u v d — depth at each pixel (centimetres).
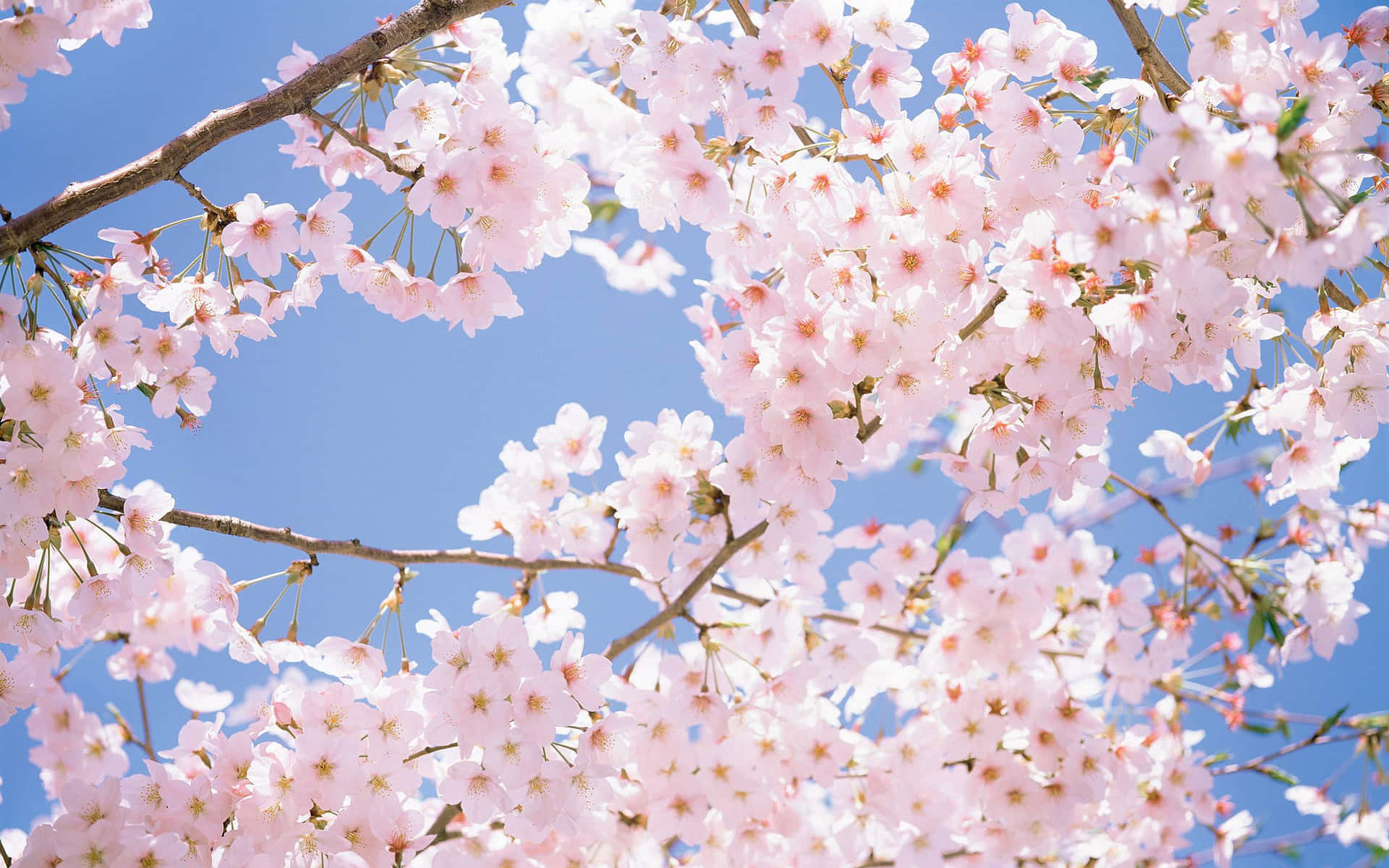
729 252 141
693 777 144
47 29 130
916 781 146
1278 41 132
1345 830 159
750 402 140
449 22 134
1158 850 151
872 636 151
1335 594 144
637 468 143
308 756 138
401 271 137
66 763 153
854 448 137
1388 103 134
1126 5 135
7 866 150
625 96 150
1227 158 121
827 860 149
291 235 137
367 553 141
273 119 132
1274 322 138
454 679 137
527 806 138
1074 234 126
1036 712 144
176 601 153
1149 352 134
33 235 131
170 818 136
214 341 138
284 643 141
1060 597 148
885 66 137
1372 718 152
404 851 139
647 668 149
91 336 134
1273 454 155
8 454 131
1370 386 136
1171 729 155
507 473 147
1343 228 124
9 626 134
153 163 132
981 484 137
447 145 134
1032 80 138
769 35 134
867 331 135
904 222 134
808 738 145
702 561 144
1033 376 135
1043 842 146
